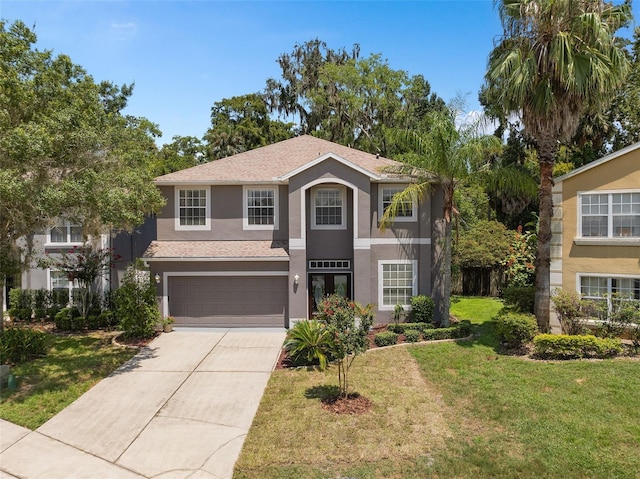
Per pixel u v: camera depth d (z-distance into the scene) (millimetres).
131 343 17875
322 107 41156
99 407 11742
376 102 39688
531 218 32312
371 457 9000
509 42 15398
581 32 14234
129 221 14992
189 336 18906
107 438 10047
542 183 15906
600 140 30625
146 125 18250
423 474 8391
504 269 27750
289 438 9836
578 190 16047
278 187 20906
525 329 15109
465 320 20781
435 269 20047
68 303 22297
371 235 20031
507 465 8586
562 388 11953
